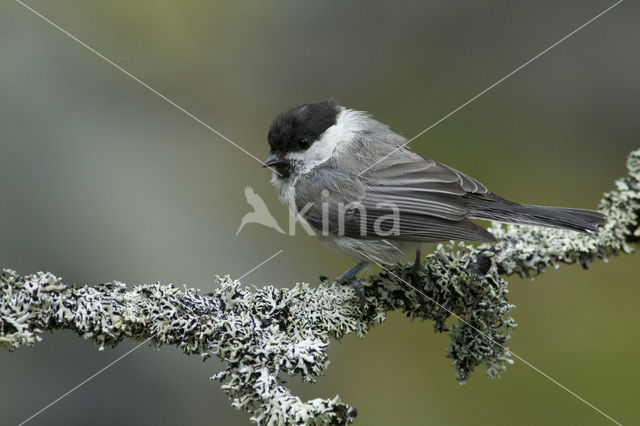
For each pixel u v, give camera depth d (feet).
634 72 36.06
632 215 25.43
